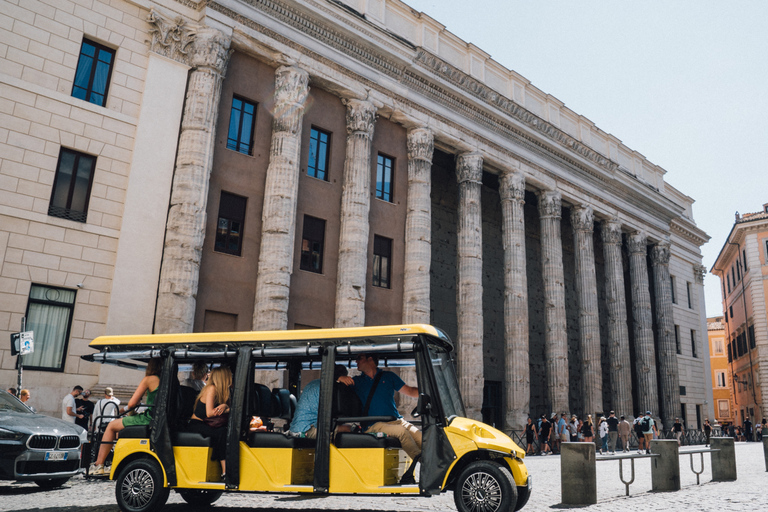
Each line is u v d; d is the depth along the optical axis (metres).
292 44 23.47
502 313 37.03
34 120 17.48
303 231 23.69
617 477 16.09
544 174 34.03
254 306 21.41
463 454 8.26
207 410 8.95
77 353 17.41
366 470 8.34
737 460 23.84
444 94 28.88
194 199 19.70
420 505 9.88
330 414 8.54
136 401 9.50
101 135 18.72
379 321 25.45
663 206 43.72
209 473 8.86
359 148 25.17
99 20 19.20
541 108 35.12
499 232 38.34
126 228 18.62
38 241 17.16
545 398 38.28
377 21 26.30
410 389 9.26
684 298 48.50
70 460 11.48
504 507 7.89
